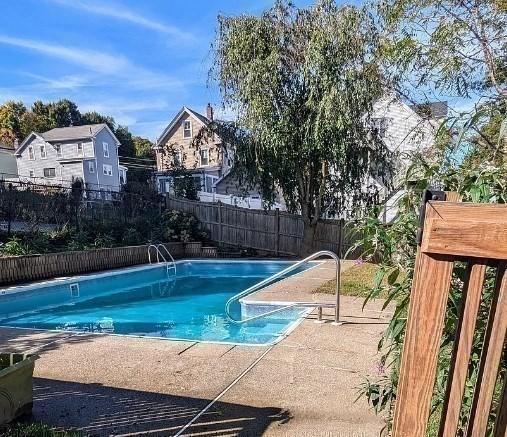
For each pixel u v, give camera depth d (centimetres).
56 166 3133
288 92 1131
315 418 276
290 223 1421
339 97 1030
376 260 190
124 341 464
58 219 1255
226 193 2125
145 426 268
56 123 4753
